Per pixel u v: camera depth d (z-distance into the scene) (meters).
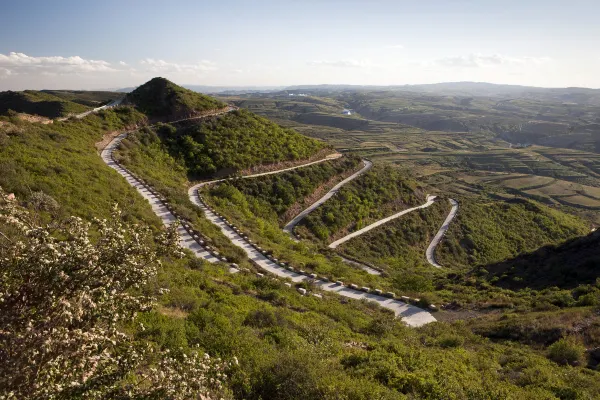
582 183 129.12
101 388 4.89
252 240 28.92
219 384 5.71
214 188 39.94
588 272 26.19
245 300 16.52
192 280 16.89
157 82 56.97
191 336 10.37
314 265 28.25
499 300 24.52
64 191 20.81
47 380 4.41
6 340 4.57
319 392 8.09
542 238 62.41
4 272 5.09
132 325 9.56
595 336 16.34
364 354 11.95
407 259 45.88
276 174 47.84
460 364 12.83
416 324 21.08
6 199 6.23
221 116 54.59
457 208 63.84
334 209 47.31
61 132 35.44
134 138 42.09
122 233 6.20
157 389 4.95
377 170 62.00
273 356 9.70
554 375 12.53
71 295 5.14
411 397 8.98
